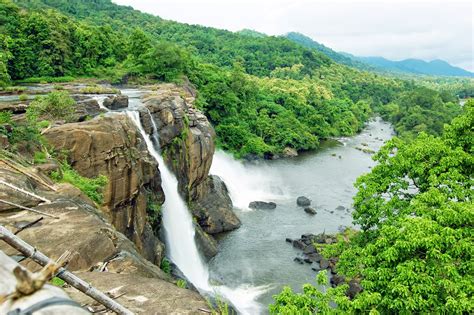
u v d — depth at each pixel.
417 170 15.08
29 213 12.34
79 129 20.50
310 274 28.11
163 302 8.19
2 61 40.88
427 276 11.03
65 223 12.11
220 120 62.38
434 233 11.53
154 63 56.03
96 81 51.75
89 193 18.22
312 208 41.06
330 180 52.41
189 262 28.48
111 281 9.02
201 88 63.38
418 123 84.38
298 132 71.44
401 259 12.16
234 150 59.53
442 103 98.00
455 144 15.62
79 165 20.14
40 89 40.16
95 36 59.00
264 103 78.50
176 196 31.30
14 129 18.09
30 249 4.63
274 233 35.31
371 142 81.88
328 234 34.75
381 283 12.12
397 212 16.12
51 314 3.09
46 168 16.92
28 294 3.20
